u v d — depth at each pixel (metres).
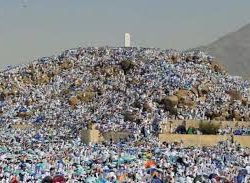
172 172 177.75
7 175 166.50
